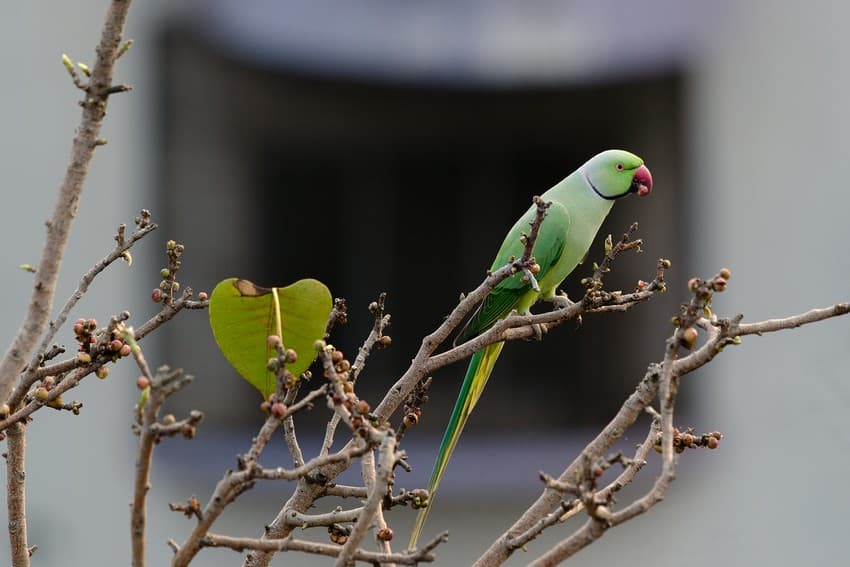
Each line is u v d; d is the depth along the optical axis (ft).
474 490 33.71
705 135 35.24
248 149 37.04
